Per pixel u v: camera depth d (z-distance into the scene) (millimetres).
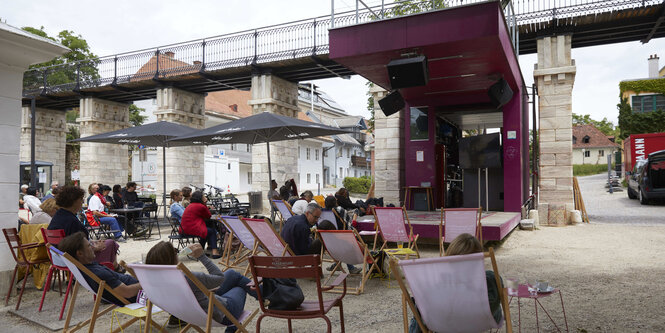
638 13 10922
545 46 11992
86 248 3617
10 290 5387
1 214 5871
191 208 7840
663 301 4715
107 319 4617
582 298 4957
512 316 4387
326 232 5449
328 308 3549
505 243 9000
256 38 16422
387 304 5016
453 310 2680
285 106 17500
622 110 28984
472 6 7129
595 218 13320
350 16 14828
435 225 7891
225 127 9664
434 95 11781
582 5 11250
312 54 15273
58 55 6289
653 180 17344
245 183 35594
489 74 9453
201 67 17422
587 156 59125
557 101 11844
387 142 13375
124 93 20812
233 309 3389
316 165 42969
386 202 13234
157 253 3242
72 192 5164
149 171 29703
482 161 11359
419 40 7504
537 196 13203
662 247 8117
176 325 4355
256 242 6547
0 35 5520
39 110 25141
